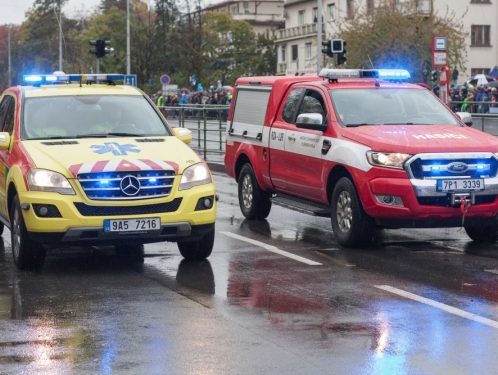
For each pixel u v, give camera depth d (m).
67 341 6.77
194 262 10.11
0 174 10.68
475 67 66.88
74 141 10.04
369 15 50.03
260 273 9.44
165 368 6.05
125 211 9.30
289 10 85.81
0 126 11.37
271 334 6.92
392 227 10.55
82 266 9.95
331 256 10.45
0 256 10.70
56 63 113.56
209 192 9.67
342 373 5.92
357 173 10.65
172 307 7.88
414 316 7.48
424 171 10.33
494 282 8.92
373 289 8.59
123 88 11.34
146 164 9.42
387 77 12.57
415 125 11.33
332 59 49.97
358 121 11.45
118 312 7.71
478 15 66.44
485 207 10.46
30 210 9.31
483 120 18.56
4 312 7.75
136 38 74.38
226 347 6.56
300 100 12.38
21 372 5.99
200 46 74.62
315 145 11.62
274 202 12.63
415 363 6.14
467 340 6.73
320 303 8.00
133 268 9.79
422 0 63.81
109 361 6.23
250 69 90.62
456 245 11.30
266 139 12.97
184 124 28.14
